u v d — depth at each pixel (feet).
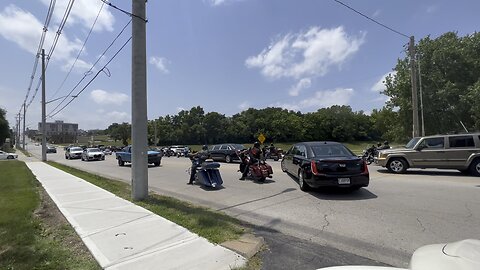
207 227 20.57
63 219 23.80
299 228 21.52
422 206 26.81
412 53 80.28
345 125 362.53
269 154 91.81
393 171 51.19
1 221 22.91
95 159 122.62
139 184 31.04
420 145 49.39
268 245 17.97
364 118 372.38
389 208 26.45
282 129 344.90
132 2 31.22
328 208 27.07
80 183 44.55
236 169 62.64
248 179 46.42
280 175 49.39
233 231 19.80
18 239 18.66
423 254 8.19
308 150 36.70
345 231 20.61
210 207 29.09
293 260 15.71
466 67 114.62
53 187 41.14
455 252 7.55
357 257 16.17
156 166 80.07
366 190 34.91
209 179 40.75
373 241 18.58
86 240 18.51
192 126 375.45
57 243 18.35
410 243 18.11
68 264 15.23
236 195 34.47
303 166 35.01
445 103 113.50
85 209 26.78
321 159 33.09
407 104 118.73
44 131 117.80
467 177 43.75
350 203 28.76
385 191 34.04
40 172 65.05
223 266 14.67
